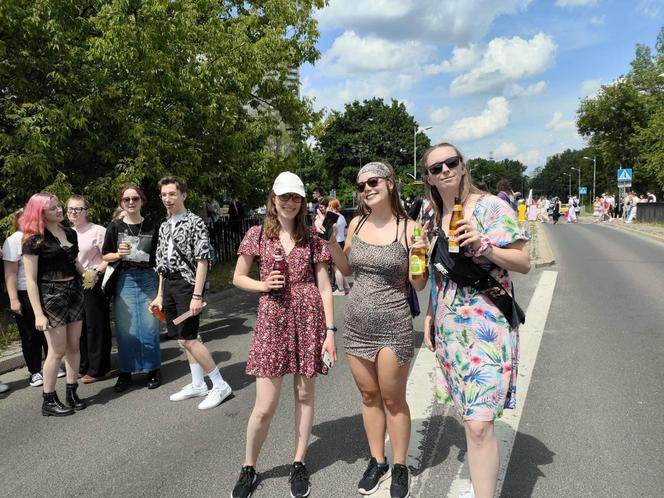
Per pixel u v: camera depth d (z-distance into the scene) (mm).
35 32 6941
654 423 3693
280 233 3061
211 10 10992
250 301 9047
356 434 3717
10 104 7008
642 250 15031
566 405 4035
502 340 2434
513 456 3277
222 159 10250
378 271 2842
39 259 4137
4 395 4824
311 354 3006
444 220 2645
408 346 2871
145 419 4172
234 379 5090
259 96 13531
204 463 3404
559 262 12367
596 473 3062
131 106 8102
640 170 43156
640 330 6180
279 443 3627
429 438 3598
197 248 4355
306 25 14656
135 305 4848
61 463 3463
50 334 4203
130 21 8023
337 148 64562
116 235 4922
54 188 6848
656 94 43562
